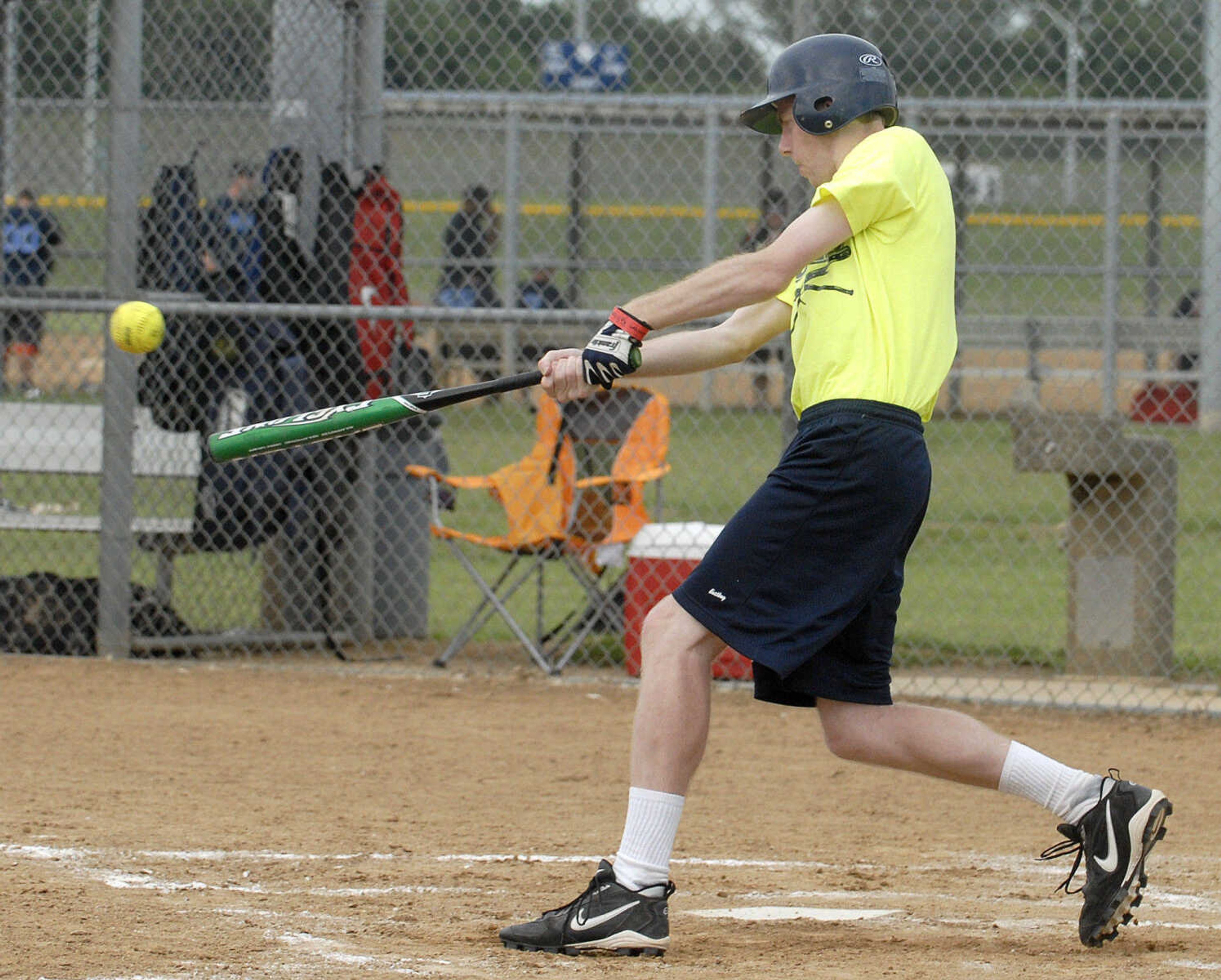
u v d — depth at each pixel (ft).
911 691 88.53
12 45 104.06
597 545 93.45
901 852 57.11
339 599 102.99
